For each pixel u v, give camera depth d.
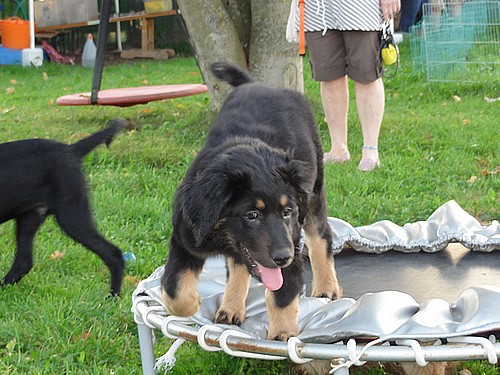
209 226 2.99
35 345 3.72
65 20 11.45
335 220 4.19
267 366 3.61
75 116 6.95
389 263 4.05
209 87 6.32
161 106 7.18
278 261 3.05
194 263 3.36
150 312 3.41
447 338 2.92
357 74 5.22
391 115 6.60
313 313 3.41
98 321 3.84
